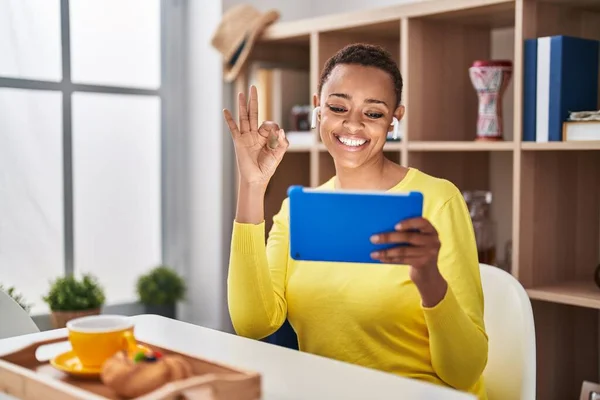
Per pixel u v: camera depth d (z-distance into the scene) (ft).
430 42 8.12
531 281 7.31
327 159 9.13
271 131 4.70
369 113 4.86
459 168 8.51
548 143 6.93
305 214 3.83
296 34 9.12
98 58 10.35
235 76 9.82
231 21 9.75
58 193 10.10
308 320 4.97
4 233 9.70
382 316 4.71
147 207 10.93
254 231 4.74
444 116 8.32
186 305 11.22
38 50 9.81
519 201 7.16
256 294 4.77
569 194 7.62
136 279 10.76
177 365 3.37
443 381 4.64
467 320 4.30
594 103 7.31
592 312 7.88
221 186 10.50
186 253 11.21
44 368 3.78
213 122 10.54
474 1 7.29
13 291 8.87
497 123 7.61
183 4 10.94
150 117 10.88
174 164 11.11
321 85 5.08
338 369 3.89
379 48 4.99
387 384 3.64
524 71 7.17
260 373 3.47
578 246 7.75
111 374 3.28
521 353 5.15
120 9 10.49
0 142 9.61
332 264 4.91
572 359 7.73
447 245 4.71
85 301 9.18
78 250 10.32
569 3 7.34
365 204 3.77
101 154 10.46
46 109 9.93
